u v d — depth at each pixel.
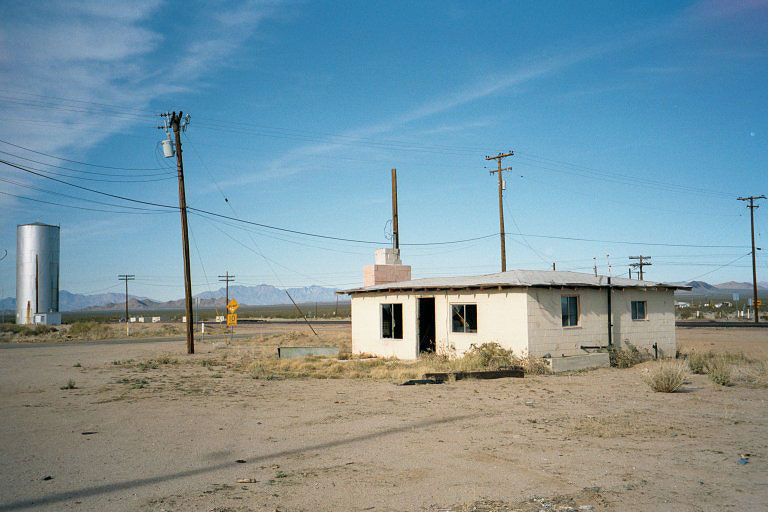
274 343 40.97
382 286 26.69
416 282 26.64
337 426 11.02
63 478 7.56
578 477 7.54
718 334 43.25
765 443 9.41
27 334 60.72
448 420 11.54
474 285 22.41
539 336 21.41
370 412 12.51
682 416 11.80
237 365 24.38
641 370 20.38
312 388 16.64
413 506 6.44
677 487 7.09
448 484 7.26
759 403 13.40
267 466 8.17
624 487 7.10
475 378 18.22
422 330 26.36
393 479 7.49
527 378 18.50
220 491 6.99
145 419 11.77
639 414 12.05
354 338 28.11
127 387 16.92
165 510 6.30
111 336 56.41
